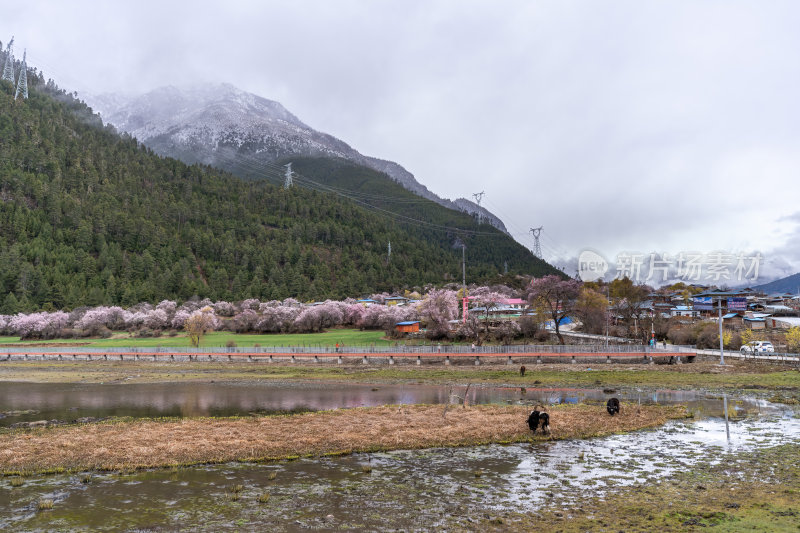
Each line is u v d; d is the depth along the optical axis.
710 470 25.86
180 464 27.88
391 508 20.94
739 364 76.06
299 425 37.34
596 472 25.86
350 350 93.56
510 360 85.25
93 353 104.44
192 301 187.50
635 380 66.12
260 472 26.53
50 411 47.03
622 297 137.12
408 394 57.69
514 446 31.88
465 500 21.83
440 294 131.12
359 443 32.12
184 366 93.44
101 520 19.89
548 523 19.00
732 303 131.50
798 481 23.67
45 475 26.22
